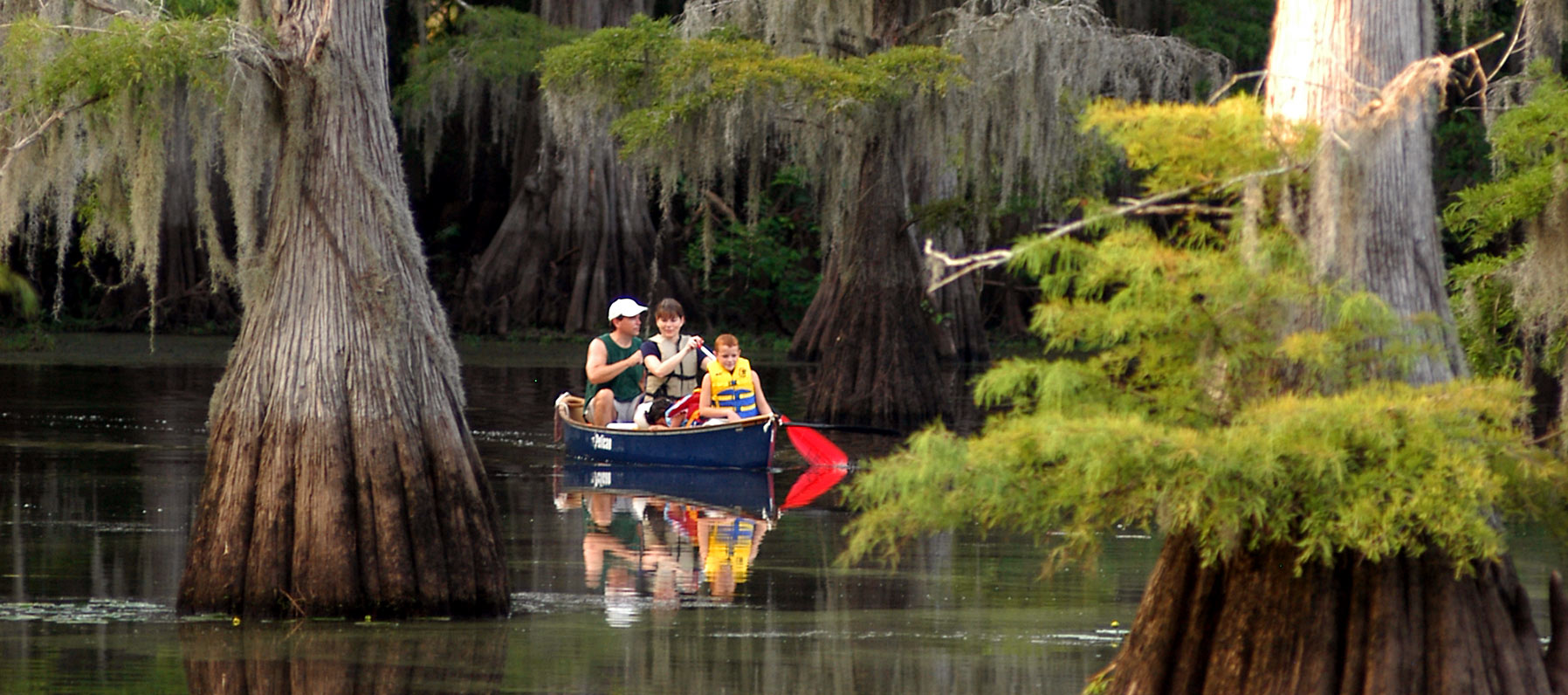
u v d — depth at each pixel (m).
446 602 9.34
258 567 9.17
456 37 46.03
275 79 9.05
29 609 9.59
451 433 9.43
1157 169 6.65
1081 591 10.73
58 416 22.06
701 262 49.31
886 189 23.64
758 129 22.80
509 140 53.03
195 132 9.58
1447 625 6.29
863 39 24.77
